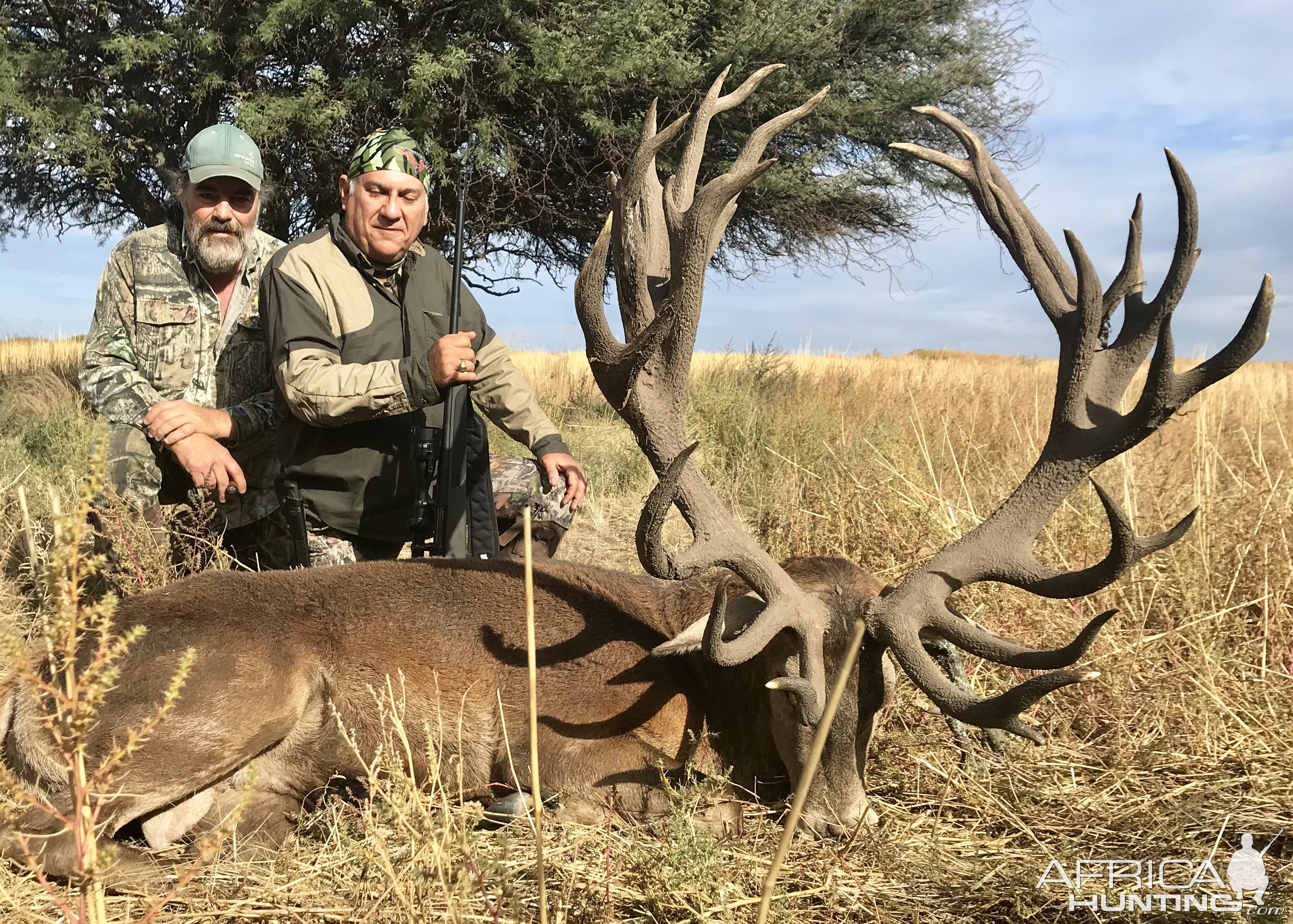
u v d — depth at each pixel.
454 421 4.41
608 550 7.45
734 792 3.75
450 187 14.82
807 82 15.54
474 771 3.83
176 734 3.42
